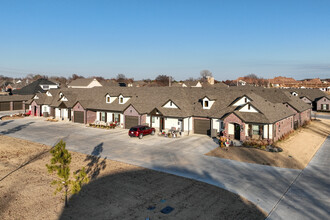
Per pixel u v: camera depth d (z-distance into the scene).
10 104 72.88
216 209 15.60
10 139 35.44
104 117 47.56
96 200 16.81
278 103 41.50
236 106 36.44
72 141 34.31
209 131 37.88
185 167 23.62
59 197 17.31
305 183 19.89
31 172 22.30
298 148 30.47
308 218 14.67
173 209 15.57
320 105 75.19
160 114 39.06
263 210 15.57
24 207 15.91
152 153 28.36
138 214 14.98
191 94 44.06
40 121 52.47
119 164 24.45
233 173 22.05
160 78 157.50
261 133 32.12
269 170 22.81
